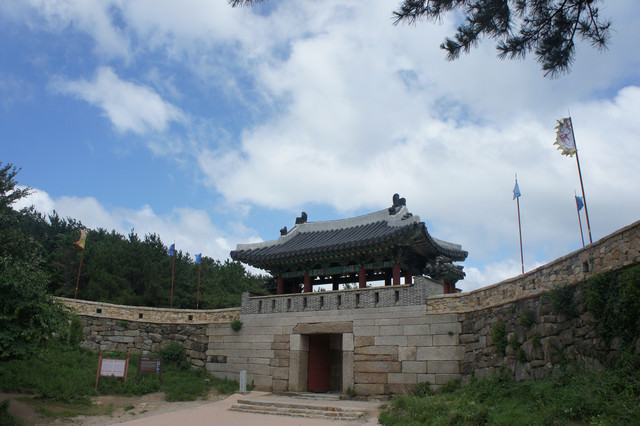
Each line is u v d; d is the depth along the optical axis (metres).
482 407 16.08
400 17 11.46
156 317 33.06
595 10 11.23
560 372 16.48
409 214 29.11
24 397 21.06
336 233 33.75
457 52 11.95
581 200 21.73
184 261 54.94
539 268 19.11
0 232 29.53
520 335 19.77
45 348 18.86
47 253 44.19
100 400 23.11
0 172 34.09
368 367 25.50
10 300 17.14
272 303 30.34
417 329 24.77
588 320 15.84
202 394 26.77
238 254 33.53
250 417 21.44
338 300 27.84
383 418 18.70
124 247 46.84
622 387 13.09
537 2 11.41
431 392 23.08
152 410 22.75
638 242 14.13
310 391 28.30
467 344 23.23
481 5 11.50
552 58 11.81
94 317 31.41
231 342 31.16
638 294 13.61
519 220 23.72
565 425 12.41
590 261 16.20
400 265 29.16
